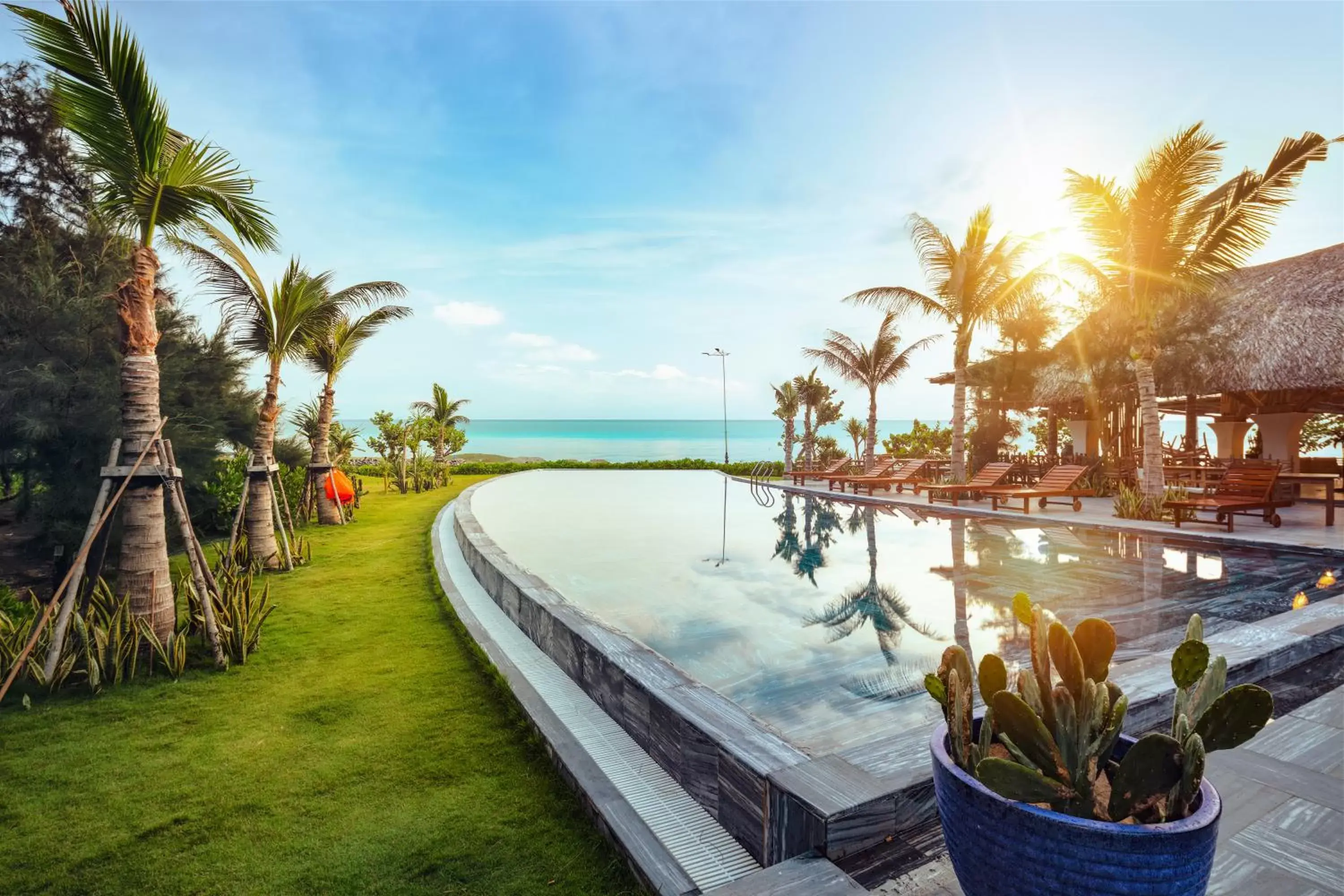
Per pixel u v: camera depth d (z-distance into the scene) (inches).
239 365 400.5
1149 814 54.2
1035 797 54.2
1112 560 321.1
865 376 886.4
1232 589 252.8
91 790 110.3
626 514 541.3
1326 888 73.6
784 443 1003.3
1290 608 220.8
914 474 665.6
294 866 89.5
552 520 506.6
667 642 195.3
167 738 130.5
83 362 291.3
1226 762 103.1
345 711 143.4
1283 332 534.3
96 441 280.2
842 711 143.9
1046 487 510.3
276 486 331.9
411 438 774.5
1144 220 421.1
